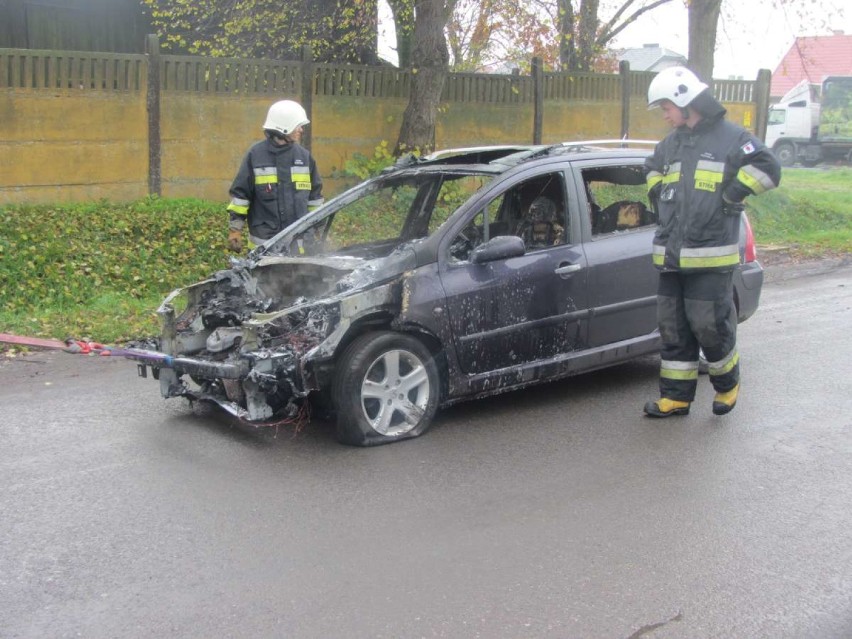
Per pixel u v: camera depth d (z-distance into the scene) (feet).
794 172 95.50
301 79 41.42
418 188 22.50
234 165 40.37
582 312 20.75
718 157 18.35
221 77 39.50
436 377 18.94
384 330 18.48
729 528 14.58
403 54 55.06
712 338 19.21
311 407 19.81
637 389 22.45
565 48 55.62
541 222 20.97
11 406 20.80
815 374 23.36
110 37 58.08
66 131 36.65
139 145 38.24
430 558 13.56
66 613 12.01
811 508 15.37
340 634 11.52
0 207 35.45
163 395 19.93
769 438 18.78
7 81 35.32
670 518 14.96
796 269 40.98
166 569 13.21
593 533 14.40
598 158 21.70
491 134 47.52
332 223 22.62
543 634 11.50
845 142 104.32
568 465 17.30
